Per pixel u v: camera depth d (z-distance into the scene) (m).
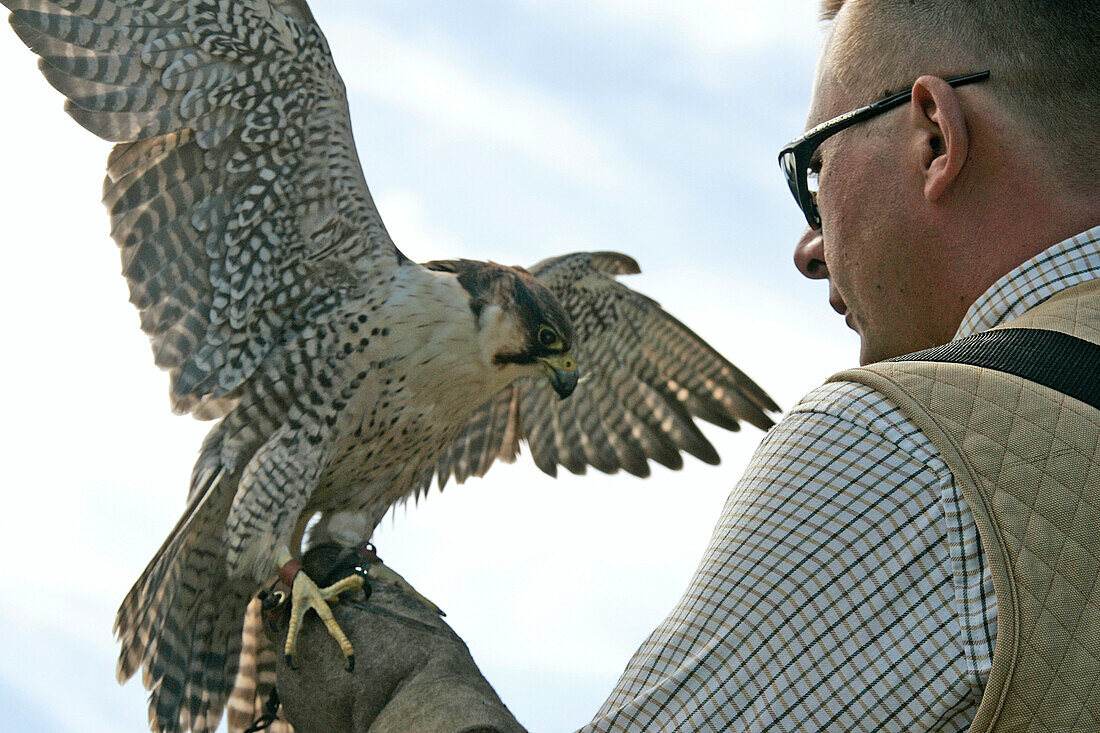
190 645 3.67
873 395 1.34
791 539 1.29
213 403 3.81
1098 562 1.15
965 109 1.51
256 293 3.82
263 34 3.70
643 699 1.29
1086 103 1.46
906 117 1.59
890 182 1.60
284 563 3.31
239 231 3.80
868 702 1.20
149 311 3.72
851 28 1.70
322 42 3.81
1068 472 1.20
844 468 1.30
